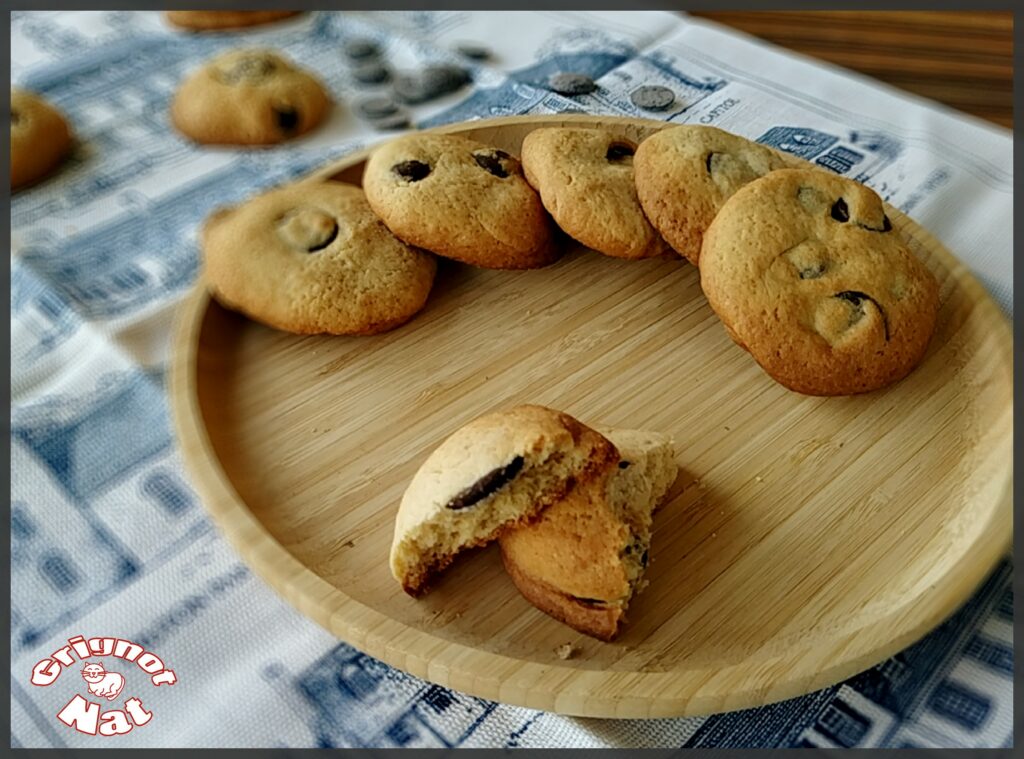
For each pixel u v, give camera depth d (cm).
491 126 34
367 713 22
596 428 27
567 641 22
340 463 27
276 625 24
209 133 42
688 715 20
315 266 30
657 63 40
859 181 34
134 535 26
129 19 51
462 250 30
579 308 31
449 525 22
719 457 26
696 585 23
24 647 23
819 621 22
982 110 40
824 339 26
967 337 28
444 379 29
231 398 29
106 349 31
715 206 28
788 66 40
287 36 49
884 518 25
